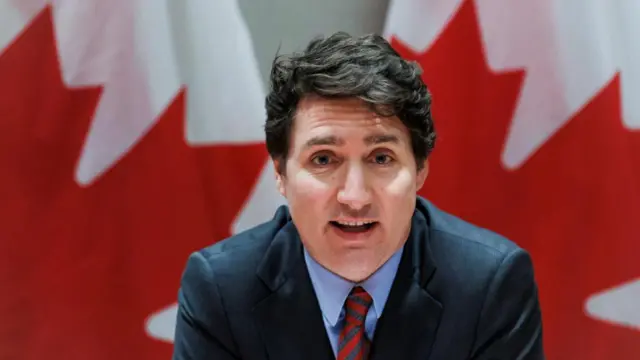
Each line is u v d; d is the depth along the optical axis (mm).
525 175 3879
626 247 3904
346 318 2633
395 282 2621
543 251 3930
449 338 2596
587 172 3844
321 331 2615
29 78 3697
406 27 3729
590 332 4004
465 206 3896
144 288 3939
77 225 3840
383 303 2629
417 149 2387
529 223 3914
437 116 3799
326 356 2613
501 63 3773
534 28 3732
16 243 3811
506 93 3795
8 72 3674
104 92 3723
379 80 2170
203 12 3697
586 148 3814
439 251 2721
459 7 3732
